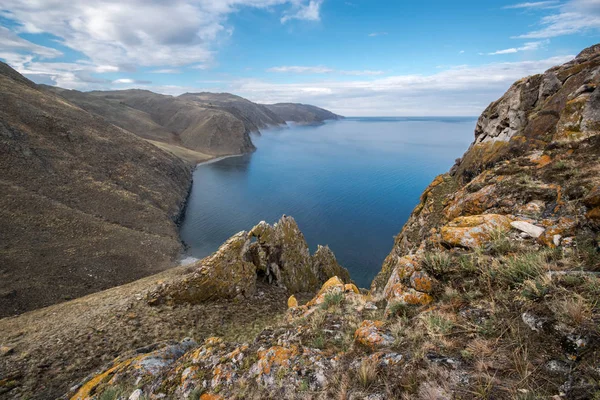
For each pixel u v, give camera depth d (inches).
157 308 692.7
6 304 1488.7
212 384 222.8
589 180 259.3
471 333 155.3
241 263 834.8
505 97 687.1
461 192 487.5
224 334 589.3
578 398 102.7
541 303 146.9
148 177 4121.6
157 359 331.9
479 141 746.8
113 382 294.4
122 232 2610.7
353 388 154.6
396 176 5880.9
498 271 190.9
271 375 200.5
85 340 545.0
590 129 367.9
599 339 116.3
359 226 3432.6
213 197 4751.5
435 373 137.8
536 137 508.7
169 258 2522.1
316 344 213.9
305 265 1061.8
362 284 2268.7
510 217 269.1
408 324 192.4
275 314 718.5
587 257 171.2
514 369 123.7
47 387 420.5
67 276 1875.0
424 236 608.7
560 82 554.6
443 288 211.2
